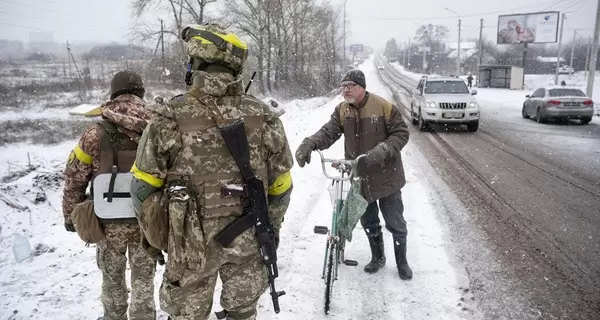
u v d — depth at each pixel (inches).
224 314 92.2
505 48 3307.1
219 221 82.5
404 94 1259.2
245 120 83.6
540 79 2000.5
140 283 113.7
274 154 88.4
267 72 1241.4
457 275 168.2
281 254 185.0
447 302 148.9
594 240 205.6
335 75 1509.6
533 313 143.0
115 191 105.0
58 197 262.7
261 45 1224.8
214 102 81.8
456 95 599.2
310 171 331.0
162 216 81.6
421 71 3393.2
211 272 83.7
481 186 302.0
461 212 244.2
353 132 156.0
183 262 80.0
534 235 211.3
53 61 3058.6
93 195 105.5
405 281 163.2
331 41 1544.0
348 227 145.4
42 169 316.2
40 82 1336.1
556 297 153.3
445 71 3253.0
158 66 1060.5
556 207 255.6
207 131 80.6
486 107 994.7
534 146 468.1
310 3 1326.3
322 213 237.0
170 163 81.6
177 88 979.3
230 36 83.4
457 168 359.6
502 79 1814.7
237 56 83.4
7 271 166.1
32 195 255.1
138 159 80.4
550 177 329.4
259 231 84.8
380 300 149.9
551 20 1839.3
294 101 959.0
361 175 156.7
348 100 152.6
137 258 111.7
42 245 187.6
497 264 178.4
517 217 237.1
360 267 175.0
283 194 92.4
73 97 1003.9
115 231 107.8
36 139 499.8
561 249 194.7
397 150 149.8
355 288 157.8
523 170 353.1
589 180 320.8
